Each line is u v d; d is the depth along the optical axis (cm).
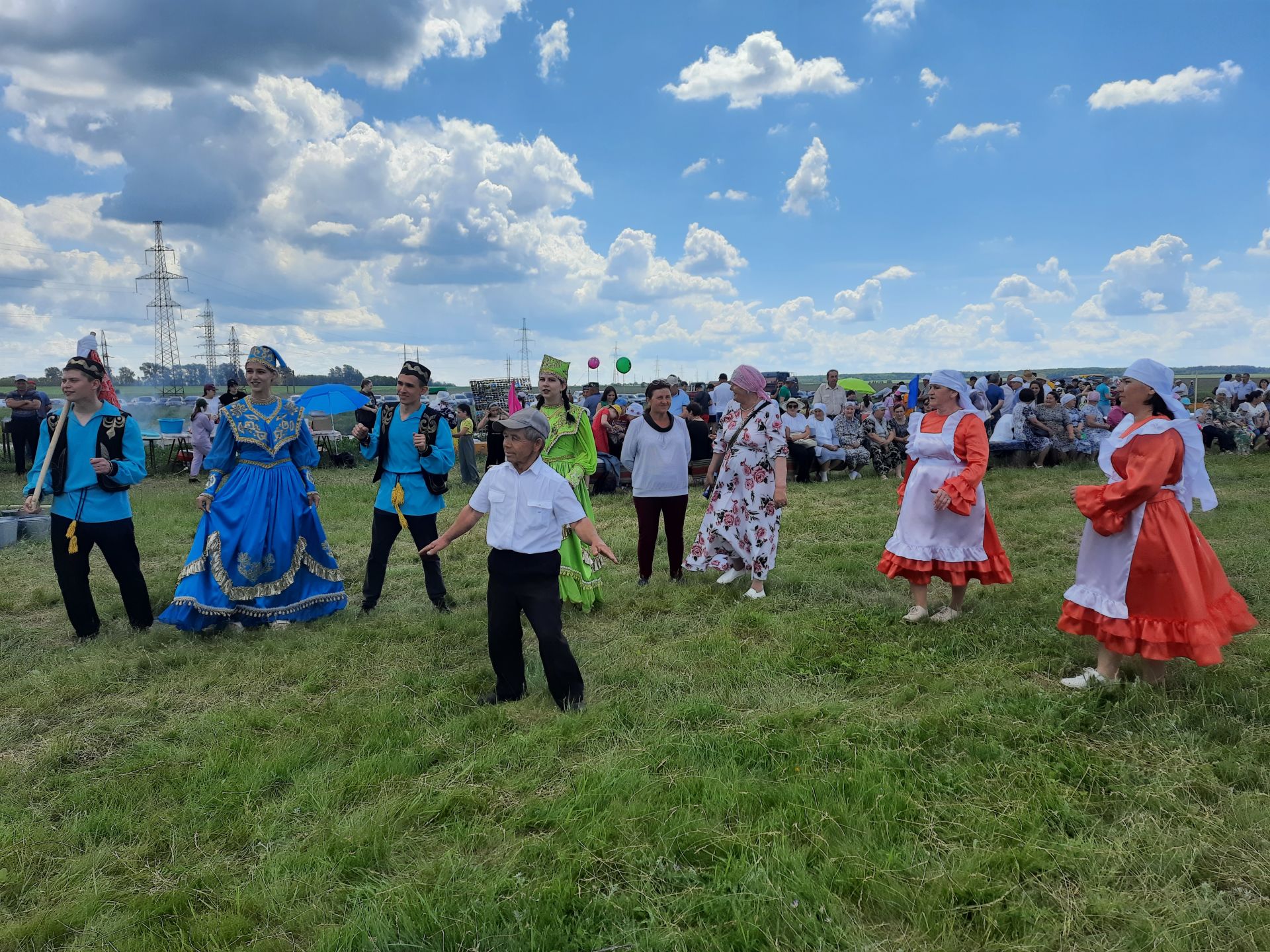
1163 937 236
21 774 363
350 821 311
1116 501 413
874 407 1684
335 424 2550
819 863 278
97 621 571
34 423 1496
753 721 393
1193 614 403
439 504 615
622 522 1007
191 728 409
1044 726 380
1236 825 295
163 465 1681
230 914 259
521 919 251
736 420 664
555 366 611
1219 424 1719
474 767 355
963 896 259
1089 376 3259
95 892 274
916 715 399
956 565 555
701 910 255
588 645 532
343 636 554
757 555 642
